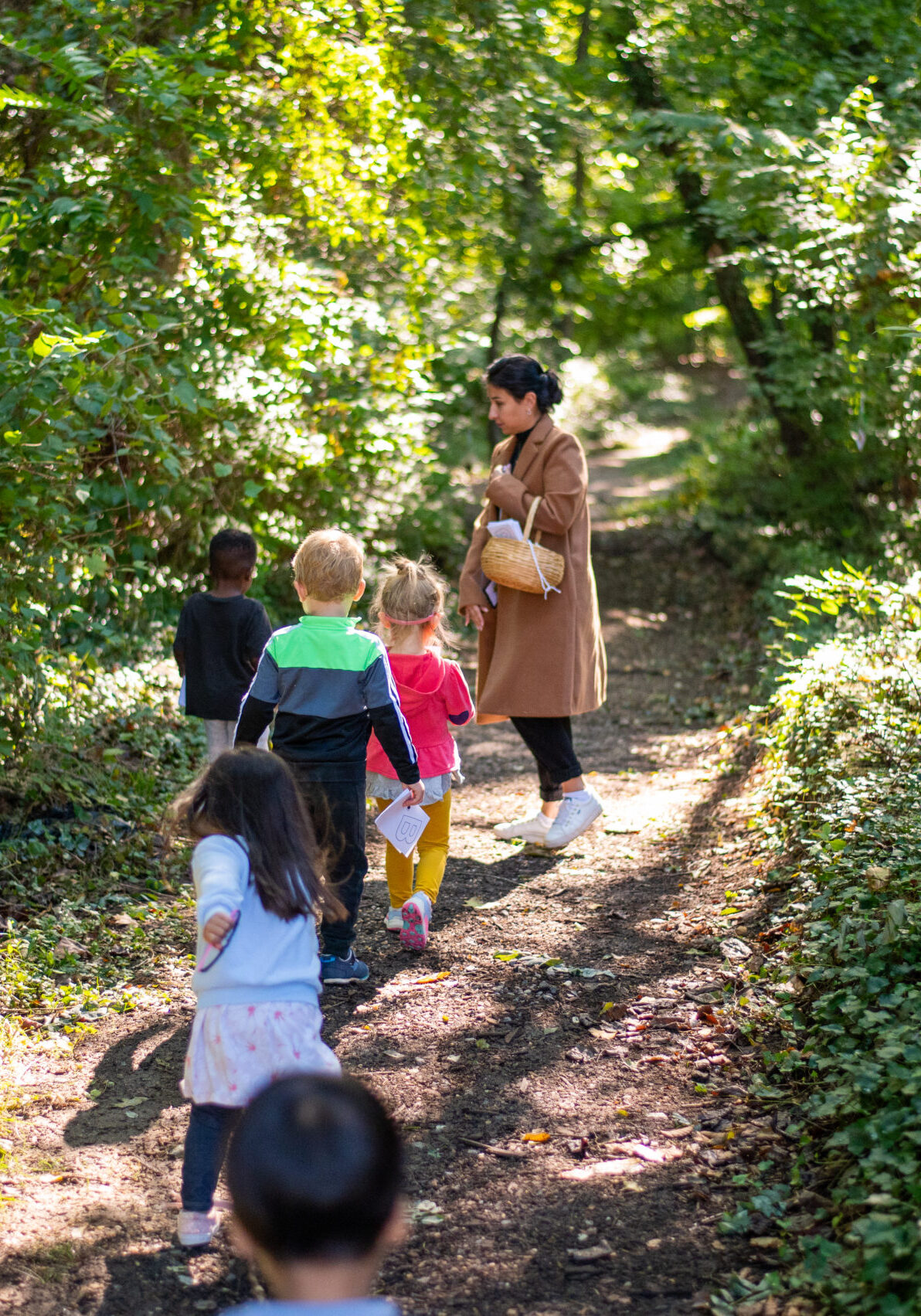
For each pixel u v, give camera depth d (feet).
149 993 13.30
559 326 53.52
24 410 15.16
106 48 21.11
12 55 22.26
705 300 57.72
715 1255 8.57
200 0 24.20
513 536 16.63
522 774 24.04
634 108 39.04
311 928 8.63
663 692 30.17
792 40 33.01
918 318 25.40
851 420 30.01
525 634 17.02
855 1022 10.80
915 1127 8.87
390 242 30.07
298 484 28.71
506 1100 10.93
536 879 17.08
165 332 22.81
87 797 17.51
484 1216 9.25
